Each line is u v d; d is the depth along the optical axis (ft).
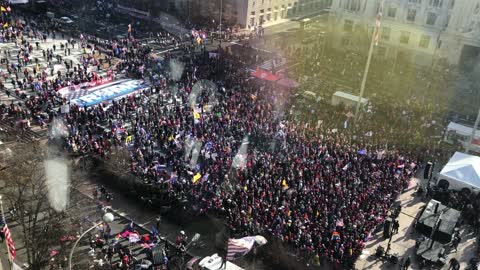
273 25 371.15
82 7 348.38
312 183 138.82
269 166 147.33
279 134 165.68
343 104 206.28
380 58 303.07
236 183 139.13
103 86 211.41
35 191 121.19
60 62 238.27
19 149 136.87
